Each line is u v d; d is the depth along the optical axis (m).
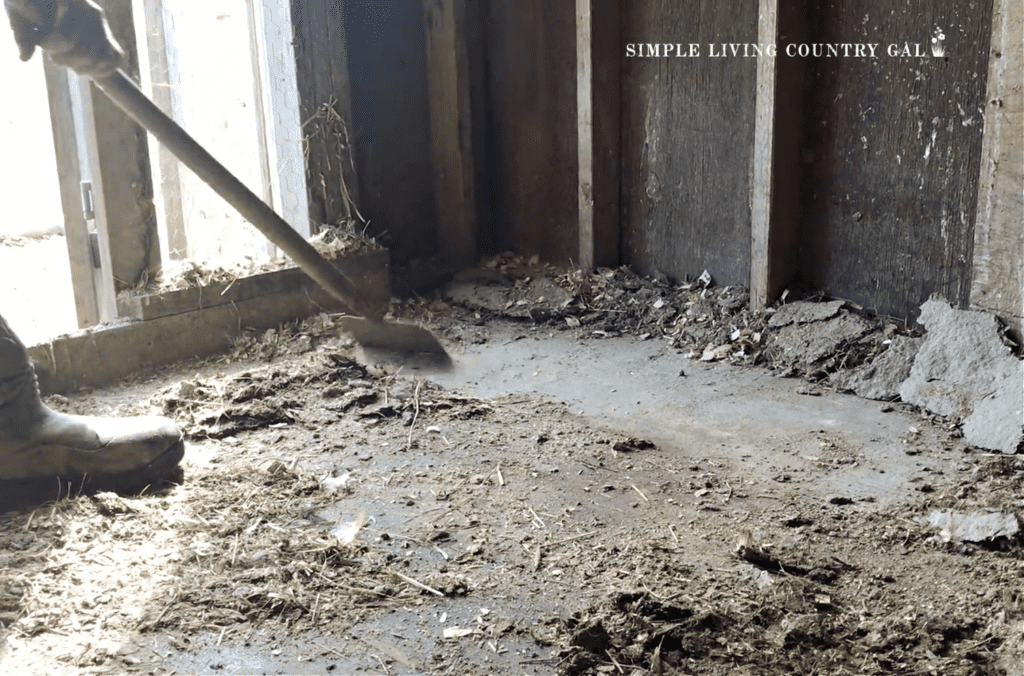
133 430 3.10
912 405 3.78
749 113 4.52
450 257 5.75
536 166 5.57
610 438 3.54
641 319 4.90
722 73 4.61
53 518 2.85
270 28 4.88
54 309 6.08
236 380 4.02
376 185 5.40
